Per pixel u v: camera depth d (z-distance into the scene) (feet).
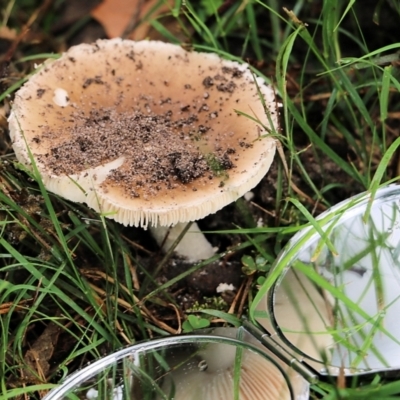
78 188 0.85
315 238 0.86
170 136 0.92
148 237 1.01
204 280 0.97
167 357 0.85
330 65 1.04
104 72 0.96
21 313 0.93
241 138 0.91
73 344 0.93
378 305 0.87
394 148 0.85
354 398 0.83
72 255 0.92
